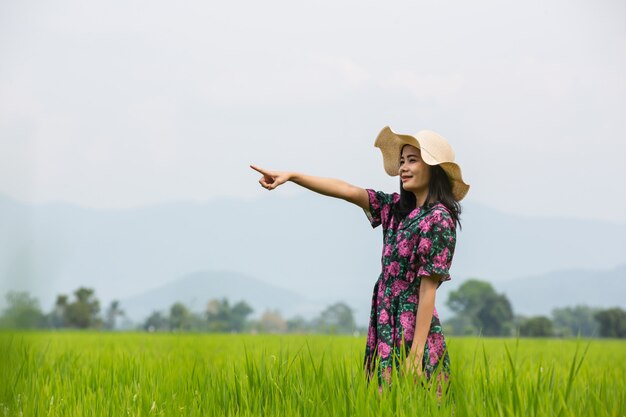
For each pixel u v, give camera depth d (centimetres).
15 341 722
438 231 511
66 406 579
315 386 545
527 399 488
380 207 557
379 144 579
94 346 1452
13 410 554
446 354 519
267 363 611
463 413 455
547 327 6047
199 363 770
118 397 596
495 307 10312
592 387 585
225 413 554
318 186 552
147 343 1548
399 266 523
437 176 526
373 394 488
